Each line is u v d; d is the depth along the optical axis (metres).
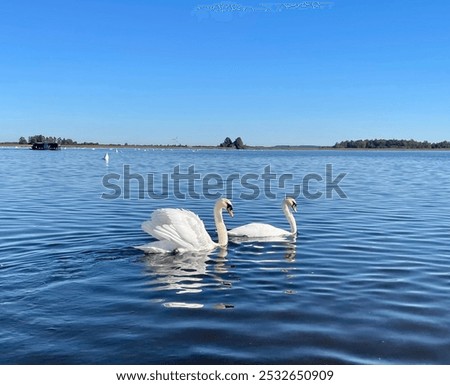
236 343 7.17
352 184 37.66
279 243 14.67
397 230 16.86
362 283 10.29
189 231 13.13
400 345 7.17
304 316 8.27
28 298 9.07
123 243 14.20
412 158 121.12
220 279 10.55
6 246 13.64
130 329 7.64
